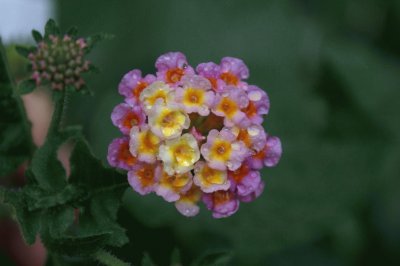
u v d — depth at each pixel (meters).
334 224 0.35
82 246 0.24
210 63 0.24
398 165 0.36
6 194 0.24
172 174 0.23
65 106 0.25
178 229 0.31
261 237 0.34
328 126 0.37
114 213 0.25
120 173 0.25
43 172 0.25
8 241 0.32
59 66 0.24
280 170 0.35
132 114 0.23
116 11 0.39
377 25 0.37
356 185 0.35
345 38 0.38
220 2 0.38
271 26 0.38
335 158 0.36
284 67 0.37
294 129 0.37
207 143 0.23
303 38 0.38
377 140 0.36
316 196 0.35
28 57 0.25
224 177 0.23
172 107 0.23
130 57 0.38
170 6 0.38
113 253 0.27
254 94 0.24
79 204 0.25
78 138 0.25
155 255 0.29
